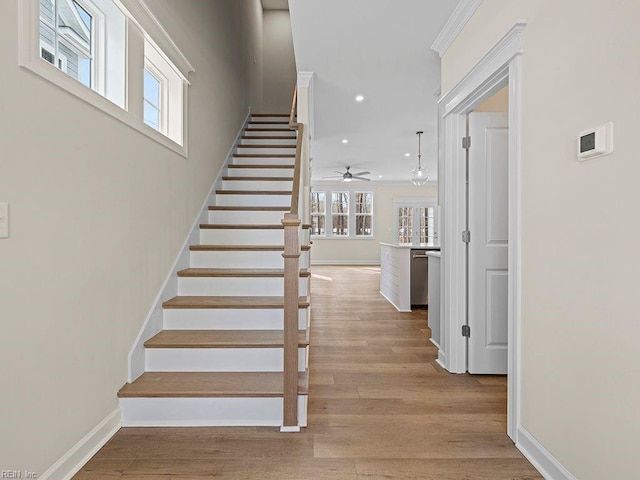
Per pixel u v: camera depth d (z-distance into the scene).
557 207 1.67
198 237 3.56
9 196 1.35
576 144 1.54
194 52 3.47
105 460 1.83
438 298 3.67
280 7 8.42
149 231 2.51
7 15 1.34
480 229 2.95
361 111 5.25
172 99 3.12
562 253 1.64
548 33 1.73
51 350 1.58
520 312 1.97
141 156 2.38
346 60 3.69
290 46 8.42
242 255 3.34
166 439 2.01
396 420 2.25
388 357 3.39
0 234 1.31
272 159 5.03
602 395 1.41
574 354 1.56
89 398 1.85
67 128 1.66
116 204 2.08
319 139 6.89
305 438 2.04
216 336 2.56
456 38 2.93
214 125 4.14
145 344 2.39
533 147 1.85
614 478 1.36
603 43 1.40
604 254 1.40
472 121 2.94
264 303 2.74
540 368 1.80
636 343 1.27
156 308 2.60
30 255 1.46
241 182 4.43
